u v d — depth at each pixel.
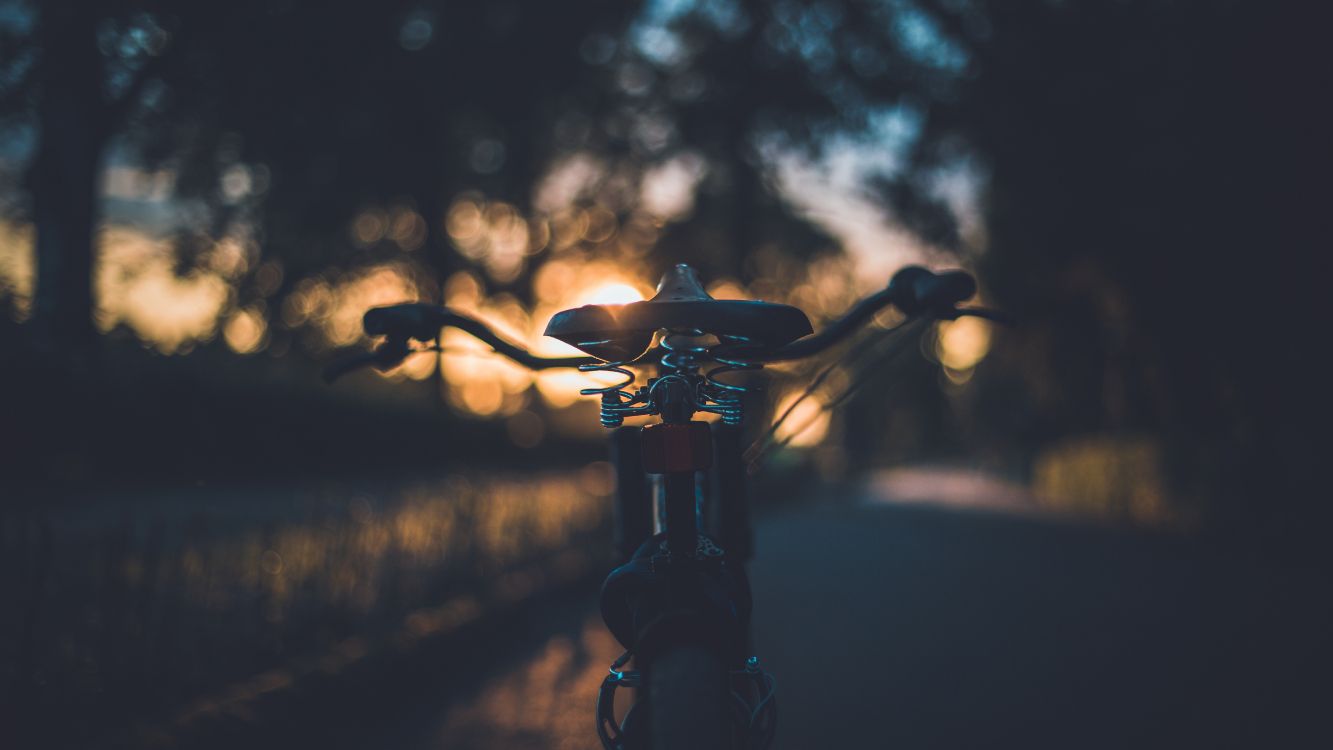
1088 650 7.41
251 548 6.16
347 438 18.02
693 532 2.18
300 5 12.50
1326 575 12.12
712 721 1.97
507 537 8.88
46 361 11.32
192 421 13.30
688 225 27.92
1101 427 34.00
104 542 4.45
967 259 19.58
